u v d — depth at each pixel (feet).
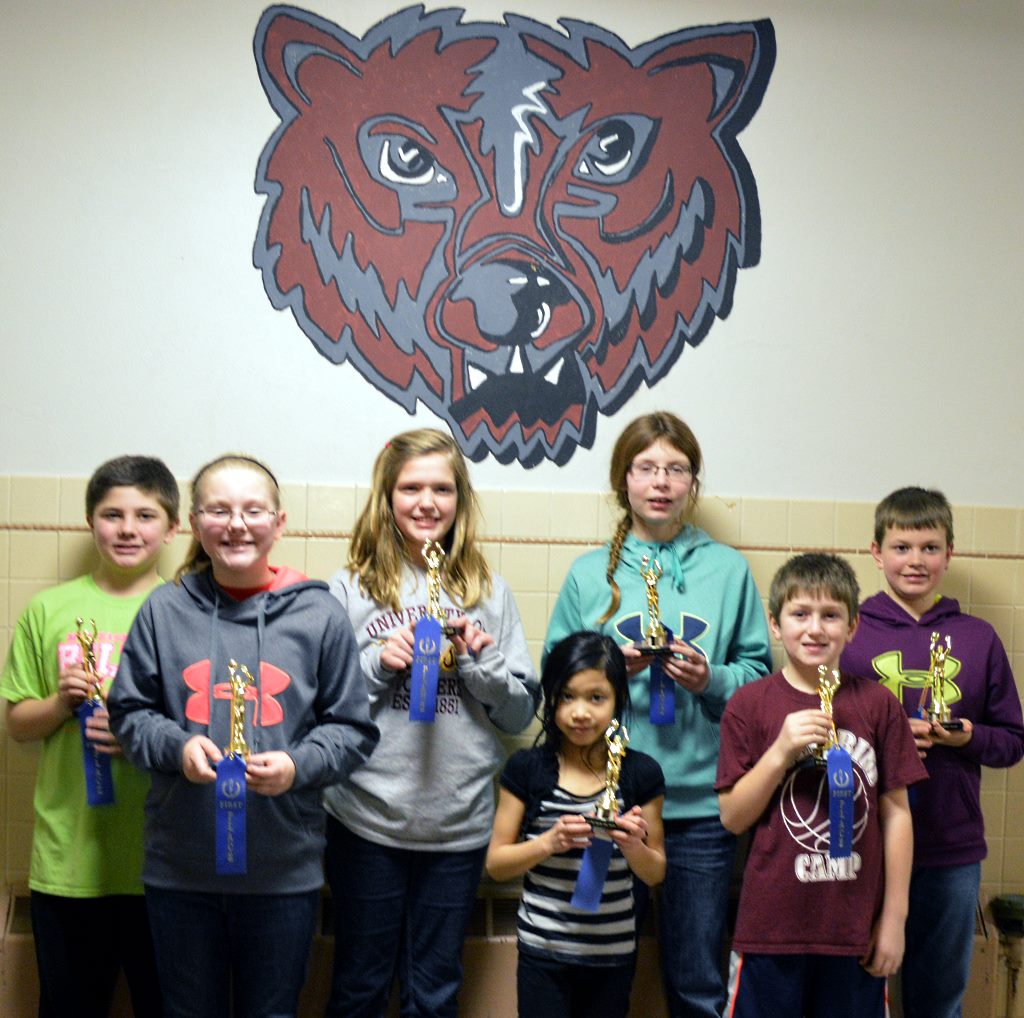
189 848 6.07
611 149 8.38
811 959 6.38
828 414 8.55
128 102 8.11
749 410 8.49
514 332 8.30
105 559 7.32
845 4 8.55
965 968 7.30
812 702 6.52
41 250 8.08
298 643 6.32
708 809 7.34
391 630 7.14
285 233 8.18
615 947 6.46
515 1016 7.88
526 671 7.27
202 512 6.26
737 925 6.48
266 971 6.12
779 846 6.34
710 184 8.45
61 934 7.00
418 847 6.97
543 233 8.32
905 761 6.45
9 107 8.05
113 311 8.11
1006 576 8.66
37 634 7.30
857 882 6.31
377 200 8.22
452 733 7.03
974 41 8.66
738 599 7.72
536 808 6.56
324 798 7.07
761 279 8.50
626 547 7.80
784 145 8.52
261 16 8.15
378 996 6.97
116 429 8.13
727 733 6.64
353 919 6.95
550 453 8.34
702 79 8.45
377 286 8.23
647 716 7.38
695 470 7.68
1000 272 8.70
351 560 7.41
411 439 7.29
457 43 8.27
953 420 8.66
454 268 8.27
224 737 6.09
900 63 8.60
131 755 6.06
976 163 8.68
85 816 6.99
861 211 8.58
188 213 8.15
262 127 8.17
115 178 8.11
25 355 8.08
